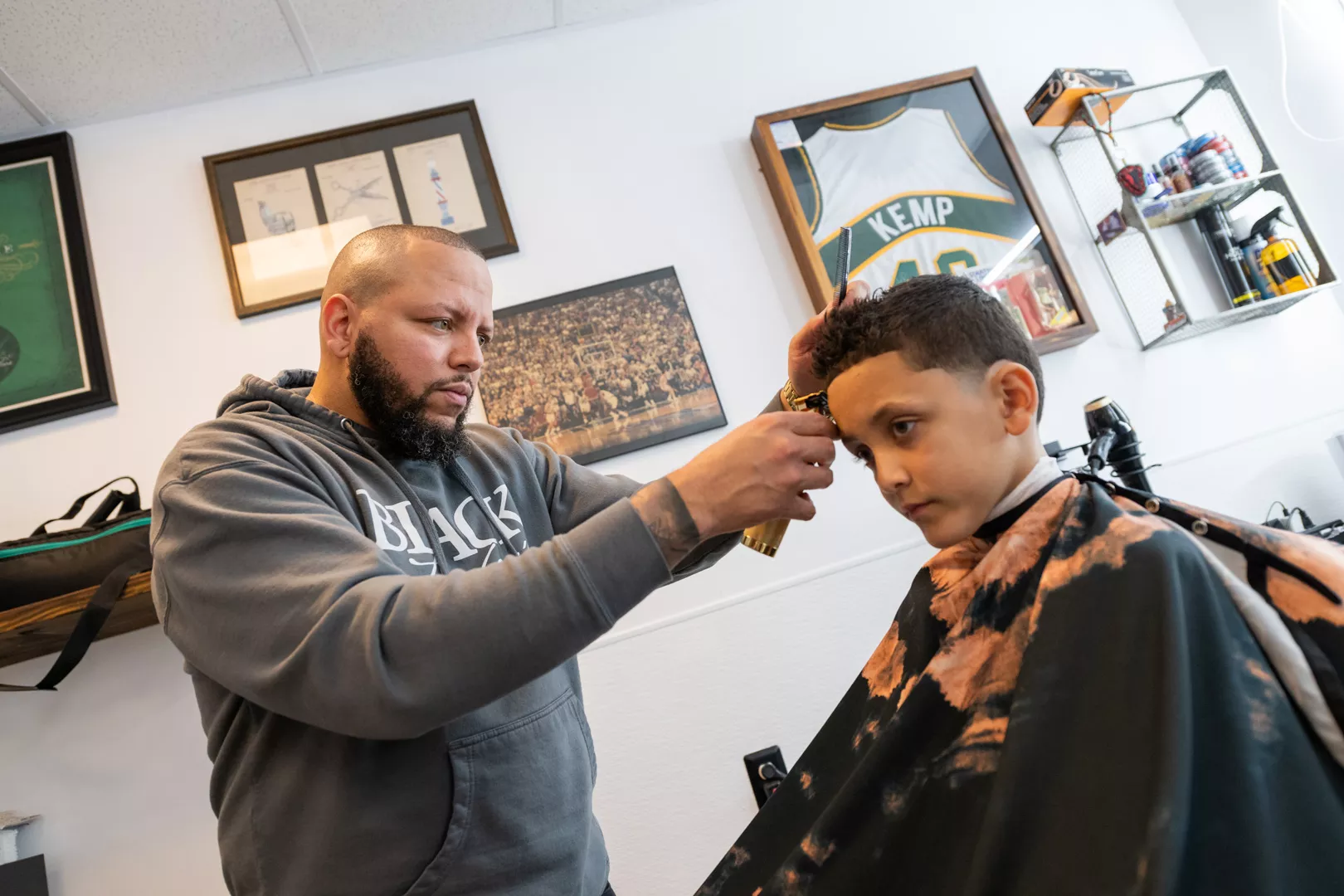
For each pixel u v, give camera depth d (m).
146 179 2.08
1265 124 2.39
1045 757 0.64
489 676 0.76
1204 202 2.20
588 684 1.84
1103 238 2.23
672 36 2.30
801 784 0.88
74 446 1.91
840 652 1.91
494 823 0.93
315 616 0.79
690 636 1.89
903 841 0.73
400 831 0.90
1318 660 0.64
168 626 0.91
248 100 2.16
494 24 2.18
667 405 2.03
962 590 0.81
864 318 0.81
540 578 0.78
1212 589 0.66
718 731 1.85
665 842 1.78
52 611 1.60
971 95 2.30
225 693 0.98
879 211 2.19
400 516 1.06
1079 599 0.68
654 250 2.14
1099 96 2.16
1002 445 0.79
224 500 0.89
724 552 1.30
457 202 2.12
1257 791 0.58
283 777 0.92
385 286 1.12
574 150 2.19
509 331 2.04
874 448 0.81
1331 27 2.22
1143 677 0.62
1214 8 2.43
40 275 2.00
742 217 2.18
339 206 2.09
